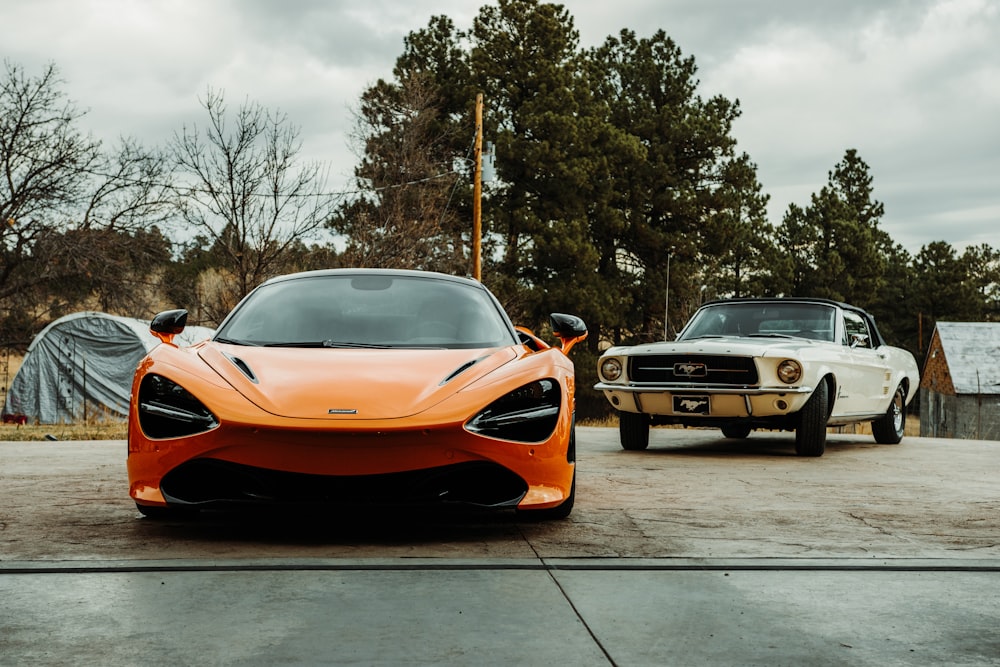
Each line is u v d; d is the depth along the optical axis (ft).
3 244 79.51
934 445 32.86
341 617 8.94
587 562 11.33
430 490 12.23
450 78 122.62
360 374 12.91
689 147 134.31
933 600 9.84
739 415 24.88
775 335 27.99
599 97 136.15
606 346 140.15
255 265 69.05
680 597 9.84
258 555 11.52
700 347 24.88
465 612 9.16
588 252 116.06
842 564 11.33
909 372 32.89
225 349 14.14
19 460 23.53
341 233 102.42
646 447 27.71
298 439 11.80
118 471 20.56
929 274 200.75
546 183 120.57
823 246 178.70
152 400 12.76
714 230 131.75
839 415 27.09
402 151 104.94
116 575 10.47
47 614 8.96
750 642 8.34
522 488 12.89
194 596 9.62
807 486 18.76
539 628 8.68
